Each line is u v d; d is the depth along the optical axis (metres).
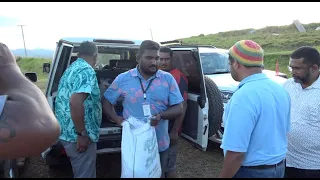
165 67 4.02
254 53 2.09
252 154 2.05
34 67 35.81
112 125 4.08
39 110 1.72
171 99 3.08
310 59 2.54
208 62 6.78
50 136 1.69
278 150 2.10
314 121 2.58
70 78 2.96
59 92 3.10
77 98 2.83
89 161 3.15
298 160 2.66
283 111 2.12
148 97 2.98
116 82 3.06
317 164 2.61
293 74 2.65
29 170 4.49
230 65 2.25
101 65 5.65
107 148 4.03
